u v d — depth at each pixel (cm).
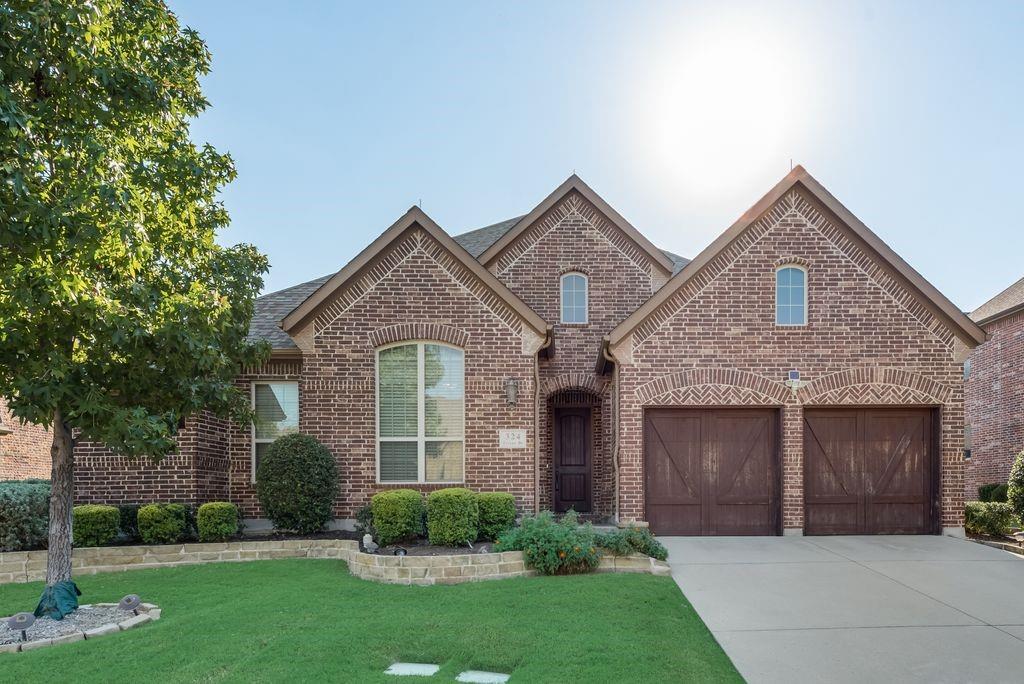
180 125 998
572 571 1094
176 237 1006
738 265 1418
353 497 1393
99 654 771
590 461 1828
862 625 859
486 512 1267
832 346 1408
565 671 695
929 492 1409
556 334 1794
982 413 2550
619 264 1820
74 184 802
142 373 912
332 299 1420
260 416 1488
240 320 1161
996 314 2423
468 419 1409
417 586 1044
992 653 773
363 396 1409
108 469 1356
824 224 1426
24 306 784
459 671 715
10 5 748
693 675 695
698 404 1397
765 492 1404
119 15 891
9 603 1009
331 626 837
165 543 1247
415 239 1436
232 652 758
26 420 835
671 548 1266
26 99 786
